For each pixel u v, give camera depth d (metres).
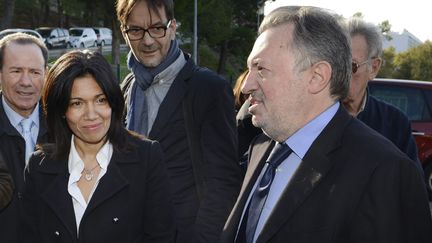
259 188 1.73
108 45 39.81
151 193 2.08
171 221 2.12
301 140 1.61
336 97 1.61
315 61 1.56
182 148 2.65
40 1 44.88
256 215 1.69
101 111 1.93
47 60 2.95
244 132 2.64
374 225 1.43
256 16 40.25
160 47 2.69
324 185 1.51
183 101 2.64
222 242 1.83
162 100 2.74
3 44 2.74
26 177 2.08
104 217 1.96
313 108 1.60
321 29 1.56
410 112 6.72
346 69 1.59
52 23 49.41
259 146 1.93
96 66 1.91
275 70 1.58
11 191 2.25
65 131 2.02
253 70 1.67
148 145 2.13
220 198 2.41
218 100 2.59
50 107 1.96
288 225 1.53
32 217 2.05
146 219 2.08
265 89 1.61
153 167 2.09
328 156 1.54
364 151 1.49
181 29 30.20
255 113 1.67
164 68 2.71
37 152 2.09
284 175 1.66
